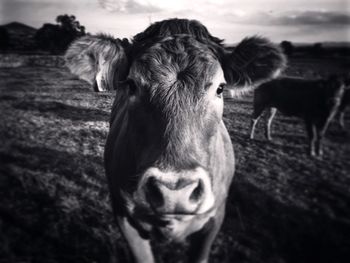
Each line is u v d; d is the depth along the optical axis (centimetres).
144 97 66
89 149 164
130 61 78
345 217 131
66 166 155
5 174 148
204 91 66
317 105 172
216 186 83
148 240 95
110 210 135
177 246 118
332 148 174
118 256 114
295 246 118
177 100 64
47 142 169
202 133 65
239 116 192
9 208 132
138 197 69
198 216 83
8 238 118
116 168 88
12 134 173
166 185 59
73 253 114
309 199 140
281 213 133
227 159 94
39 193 141
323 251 117
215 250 117
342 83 173
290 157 164
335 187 146
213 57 71
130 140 75
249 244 120
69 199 138
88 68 78
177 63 67
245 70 82
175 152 60
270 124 202
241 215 133
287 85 175
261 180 150
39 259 111
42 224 125
